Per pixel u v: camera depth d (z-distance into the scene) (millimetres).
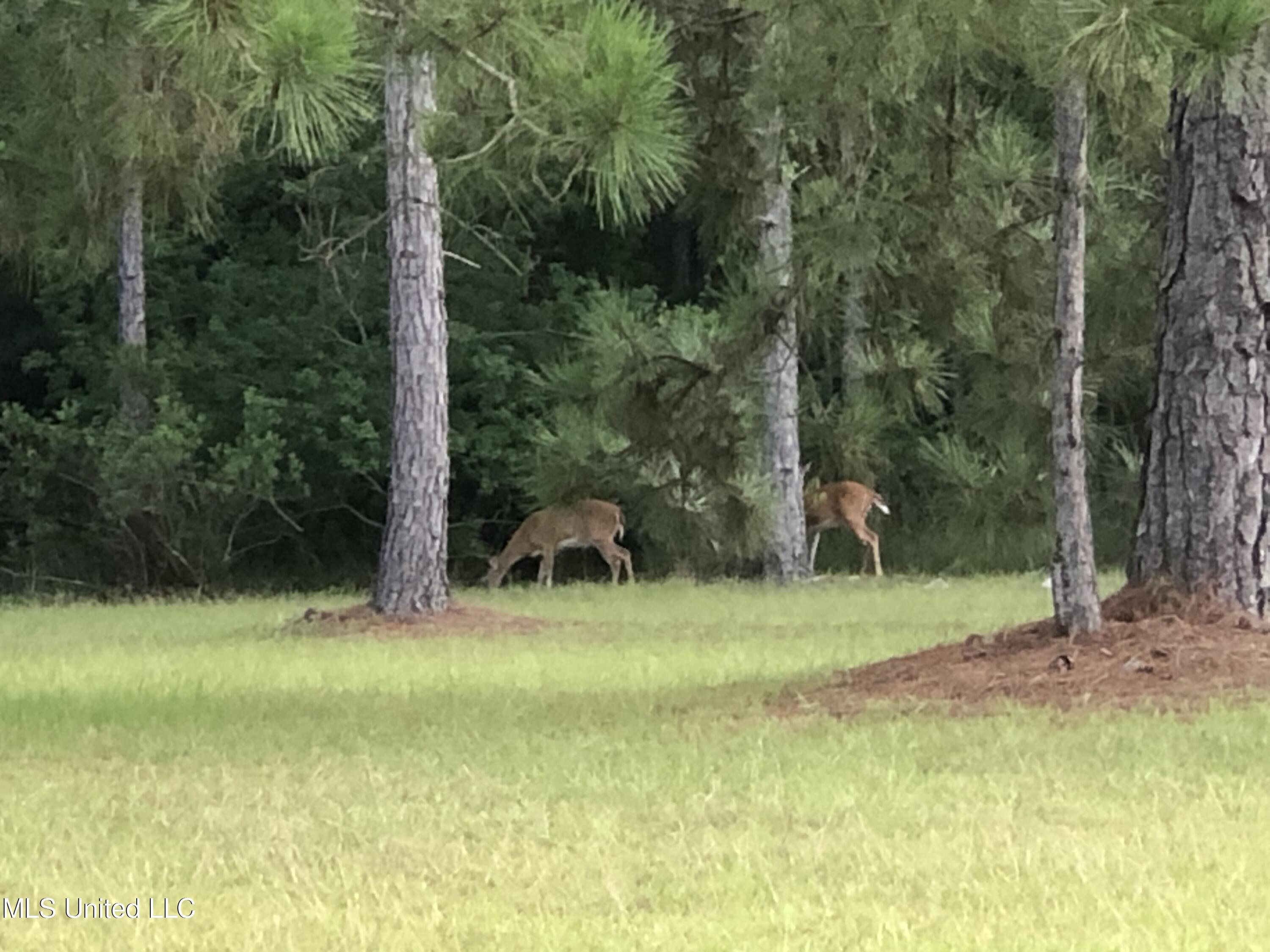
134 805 7246
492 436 27516
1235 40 7297
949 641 13742
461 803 7160
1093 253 16547
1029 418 18078
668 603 19203
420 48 7516
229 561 25891
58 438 25250
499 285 28047
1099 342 17531
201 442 25984
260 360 27531
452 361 27672
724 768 7766
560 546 24391
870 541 24203
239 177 27000
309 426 27031
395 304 16688
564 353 22703
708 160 12523
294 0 6816
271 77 6844
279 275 27984
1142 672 9594
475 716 9578
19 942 5285
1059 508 10266
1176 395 10508
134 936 5312
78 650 14531
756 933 5219
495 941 5180
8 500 26750
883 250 12711
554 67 7281
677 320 18391
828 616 17000
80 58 13984
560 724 9211
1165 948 5004
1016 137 12844
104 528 25453
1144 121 11164
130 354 25141
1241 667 9594
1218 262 10367
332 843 6488
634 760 7996
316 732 9078
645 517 18219
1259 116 10289
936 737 8367
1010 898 5559
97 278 28578
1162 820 6609
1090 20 7555
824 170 12586
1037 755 7883
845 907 5484
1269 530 10359
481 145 8008
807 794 7172
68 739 8961
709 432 15172
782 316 14633
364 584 27766
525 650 13836
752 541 18047
